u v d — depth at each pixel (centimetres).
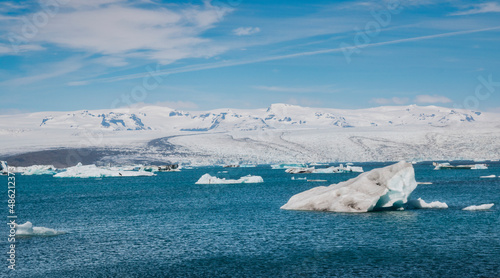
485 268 2223
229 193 6925
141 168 17225
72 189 8538
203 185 9138
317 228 3325
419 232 3109
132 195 6900
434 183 7988
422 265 2300
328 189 4481
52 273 2292
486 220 3538
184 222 3844
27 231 3278
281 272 2244
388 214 3888
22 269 2367
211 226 3597
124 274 2256
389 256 2494
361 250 2647
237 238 3078
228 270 2295
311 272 2231
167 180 11481
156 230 3466
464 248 2634
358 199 4041
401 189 3994
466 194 5847
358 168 14238
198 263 2442
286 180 10400
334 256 2527
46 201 6100
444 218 3650
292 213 4112
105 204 5553
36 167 17225
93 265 2430
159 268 2356
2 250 2780
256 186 8488
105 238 3156
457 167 14225
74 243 2986
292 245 2820
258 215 4122
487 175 10612
